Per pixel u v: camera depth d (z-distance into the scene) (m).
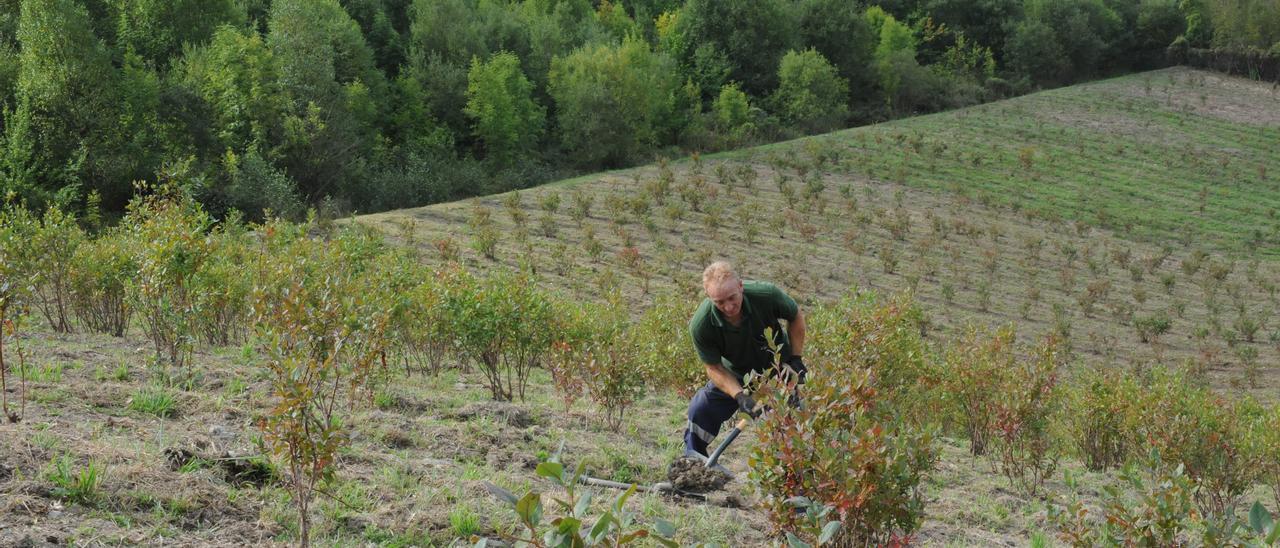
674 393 11.73
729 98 81.69
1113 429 9.30
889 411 4.11
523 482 5.27
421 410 7.24
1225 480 7.66
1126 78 89.12
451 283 11.02
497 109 70.88
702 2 96.19
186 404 5.93
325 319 5.20
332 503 4.33
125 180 45.84
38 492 3.80
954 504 6.55
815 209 45.72
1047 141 65.62
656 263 34.38
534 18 91.62
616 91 73.81
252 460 4.56
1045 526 6.24
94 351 8.17
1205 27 98.50
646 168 54.34
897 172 54.31
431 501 4.57
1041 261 41.44
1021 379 8.24
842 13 95.75
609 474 5.93
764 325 5.16
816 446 3.57
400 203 58.09
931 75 94.94
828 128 82.94
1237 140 68.50
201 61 56.06
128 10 63.09
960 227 44.25
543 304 10.21
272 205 43.78
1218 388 26.61
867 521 3.63
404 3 88.81
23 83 45.56
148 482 4.12
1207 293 37.81
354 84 64.81
